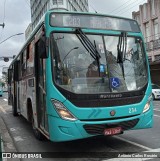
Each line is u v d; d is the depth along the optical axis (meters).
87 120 7.02
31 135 10.74
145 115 7.74
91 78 7.29
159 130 10.49
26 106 10.89
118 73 7.60
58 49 7.25
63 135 6.91
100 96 7.16
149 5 34.03
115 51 7.76
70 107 6.94
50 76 7.12
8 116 16.91
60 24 7.41
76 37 7.48
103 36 7.72
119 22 8.05
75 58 7.32
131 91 7.55
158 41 32.19
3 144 9.16
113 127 7.21
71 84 7.09
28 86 10.38
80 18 7.62
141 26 35.88
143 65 8.05
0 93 49.19
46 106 7.33
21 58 12.51
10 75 18.19
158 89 27.47
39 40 8.05
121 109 7.33
